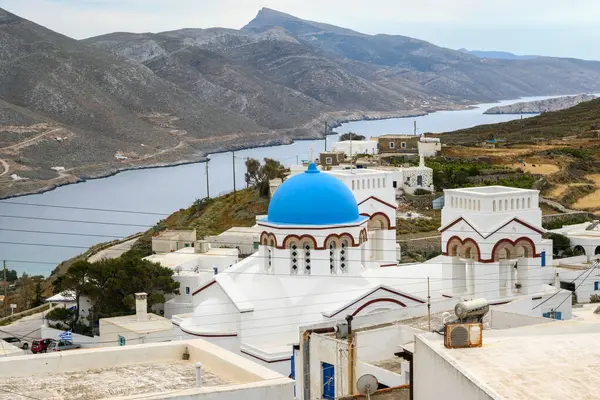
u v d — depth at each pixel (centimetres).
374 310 6644
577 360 2870
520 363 2844
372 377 4297
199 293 7231
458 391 2725
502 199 6731
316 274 6894
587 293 9206
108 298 10544
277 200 7025
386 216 7825
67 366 3388
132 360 3488
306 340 5472
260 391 2944
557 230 12062
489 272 6700
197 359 3500
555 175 17912
